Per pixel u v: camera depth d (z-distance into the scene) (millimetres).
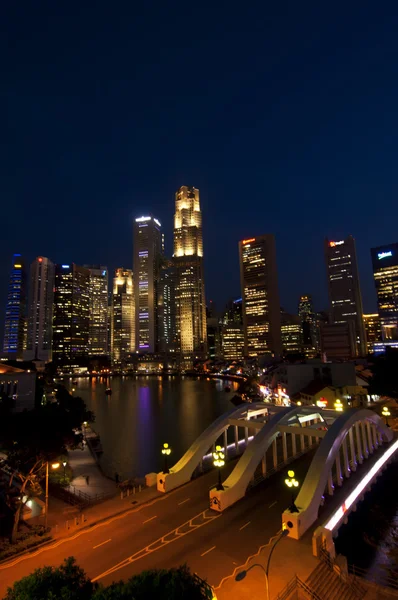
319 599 21312
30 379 70062
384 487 46031
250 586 22266
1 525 32469
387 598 23344
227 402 153250
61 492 41656
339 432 38688
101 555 26062
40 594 12773
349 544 34344
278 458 50438
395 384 68938
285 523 28516
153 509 33625
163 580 13062
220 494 32938
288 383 100812
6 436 31031
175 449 75688
